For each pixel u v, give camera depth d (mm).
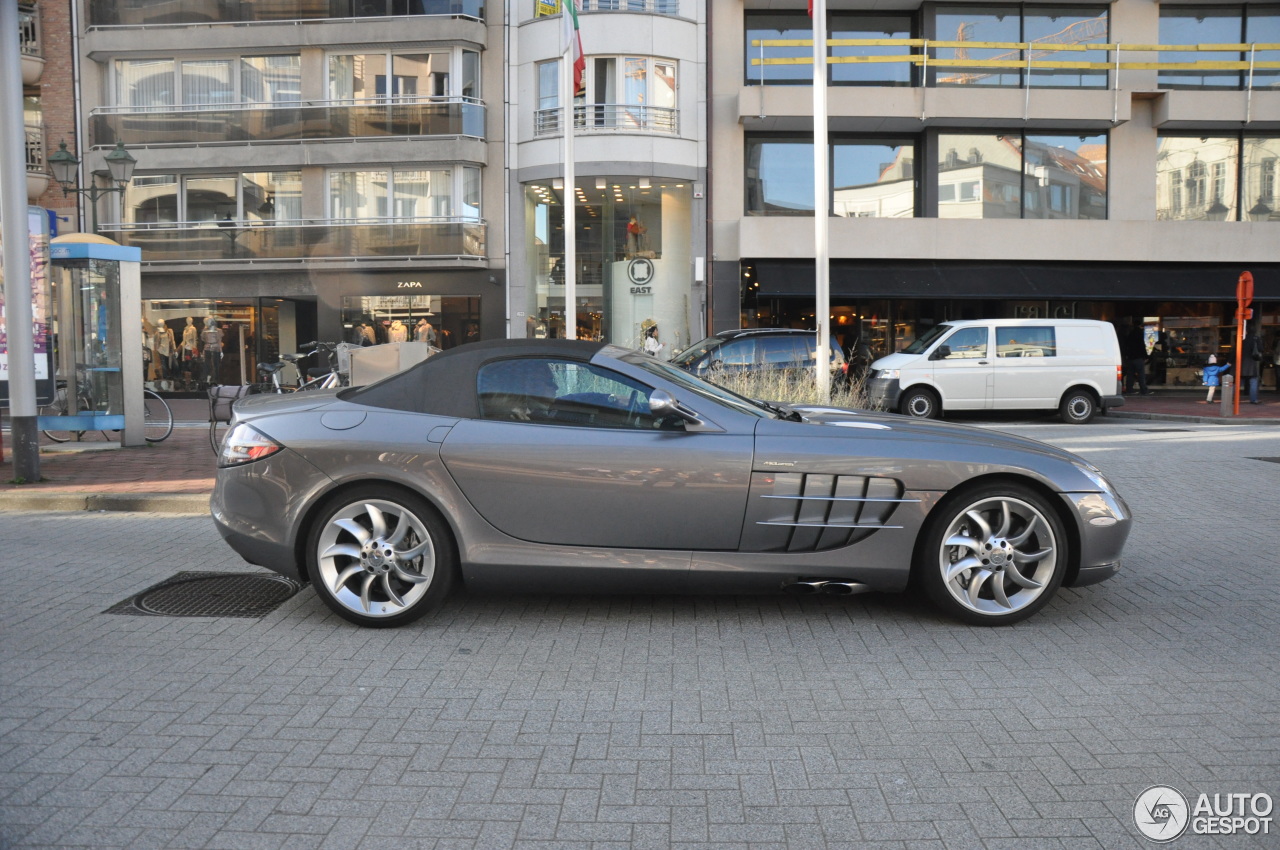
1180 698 3793
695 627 4742
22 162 8508
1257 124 23781
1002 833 2746
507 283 24828
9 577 5629
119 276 11523
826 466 4594
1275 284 23188
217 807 2885
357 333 25016
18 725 3480
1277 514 7742
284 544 4684
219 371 25234
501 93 24688
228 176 25344
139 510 7918
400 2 24312
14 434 8688
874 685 3951
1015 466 4648
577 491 4574
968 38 23734
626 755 3277
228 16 24781
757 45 23578
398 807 2896
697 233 23984
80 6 25453
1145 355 24031
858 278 22672
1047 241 23281
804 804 2924
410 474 4594
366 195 25078
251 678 4004
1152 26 23750
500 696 3826
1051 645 4461
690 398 4746
